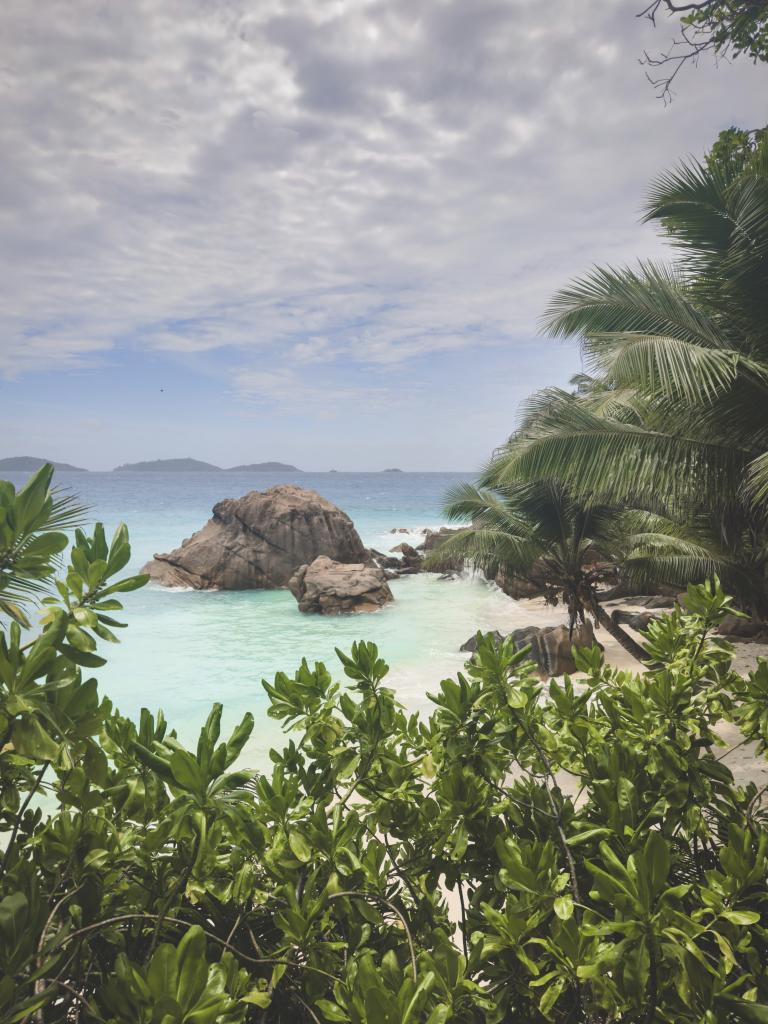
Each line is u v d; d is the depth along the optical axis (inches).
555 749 77.4
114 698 600.4
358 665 80.9
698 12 398.6
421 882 70.0
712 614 89.7
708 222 315.9
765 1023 44.2
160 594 1192.2
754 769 284.2
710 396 306.8
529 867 58.8
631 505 571.8
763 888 56.8
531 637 637.9
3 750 53.1
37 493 52.1
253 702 586.6
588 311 352.8
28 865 50.4
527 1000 61.3
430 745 79.0
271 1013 56.9
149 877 58.7
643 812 71.8
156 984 38.9
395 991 48.4
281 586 1267.2
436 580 1386.6
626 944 46.4
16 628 49.7
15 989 40.0
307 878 63.2
